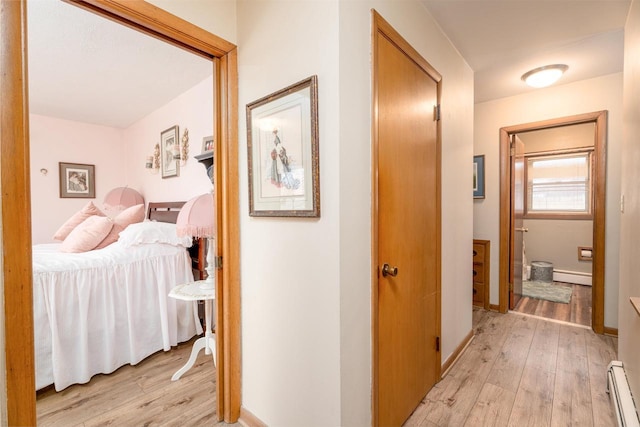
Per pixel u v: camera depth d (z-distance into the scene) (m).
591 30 1.95
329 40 1.12
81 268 2.06
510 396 1.79
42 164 3.74
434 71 1.81
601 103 2.68
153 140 3.65
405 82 1.52
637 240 1.49
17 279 0.85
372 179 1.28
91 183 4.09
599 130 2.67
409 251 1.59
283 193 1.31
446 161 2.05
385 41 1.36
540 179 4.65
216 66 1.53
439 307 1.93
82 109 3.54
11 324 0.84
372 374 1.31
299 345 1.28
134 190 3.72
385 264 1.38
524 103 3.06
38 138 3.71
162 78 2.76
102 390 1.94
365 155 1.24
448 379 1.97
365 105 1.24
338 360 1.13
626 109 1.84
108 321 2.15
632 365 1.54
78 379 2.00
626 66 1.83
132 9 1.14
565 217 4.42
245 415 1.58
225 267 1.56
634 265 1.56
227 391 1.58
